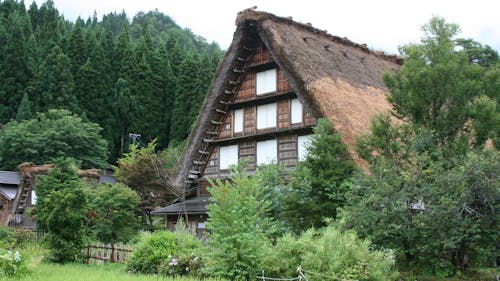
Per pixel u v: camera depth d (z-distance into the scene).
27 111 45.66
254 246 9.91
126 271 12.09
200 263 10.91
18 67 48.31
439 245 10.36
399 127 12.41
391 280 9.88
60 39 55.88
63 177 16.16
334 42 22.83
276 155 18.75
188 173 20.95
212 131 20.92
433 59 12.94
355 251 9.34
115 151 50.72
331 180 12.97
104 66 52.47
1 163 42.44
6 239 20.83
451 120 12.48
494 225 9.98
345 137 15.23
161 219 32.09
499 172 9.90
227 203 10.38
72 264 14.22
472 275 10.84
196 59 59.06
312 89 16.62
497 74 13.40
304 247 9.90
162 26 116.00
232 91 20.39
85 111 48.81
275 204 14.27
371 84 20.78
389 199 10.16
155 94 55.09
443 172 10.33
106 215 19.97
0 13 63.12
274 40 18.11
